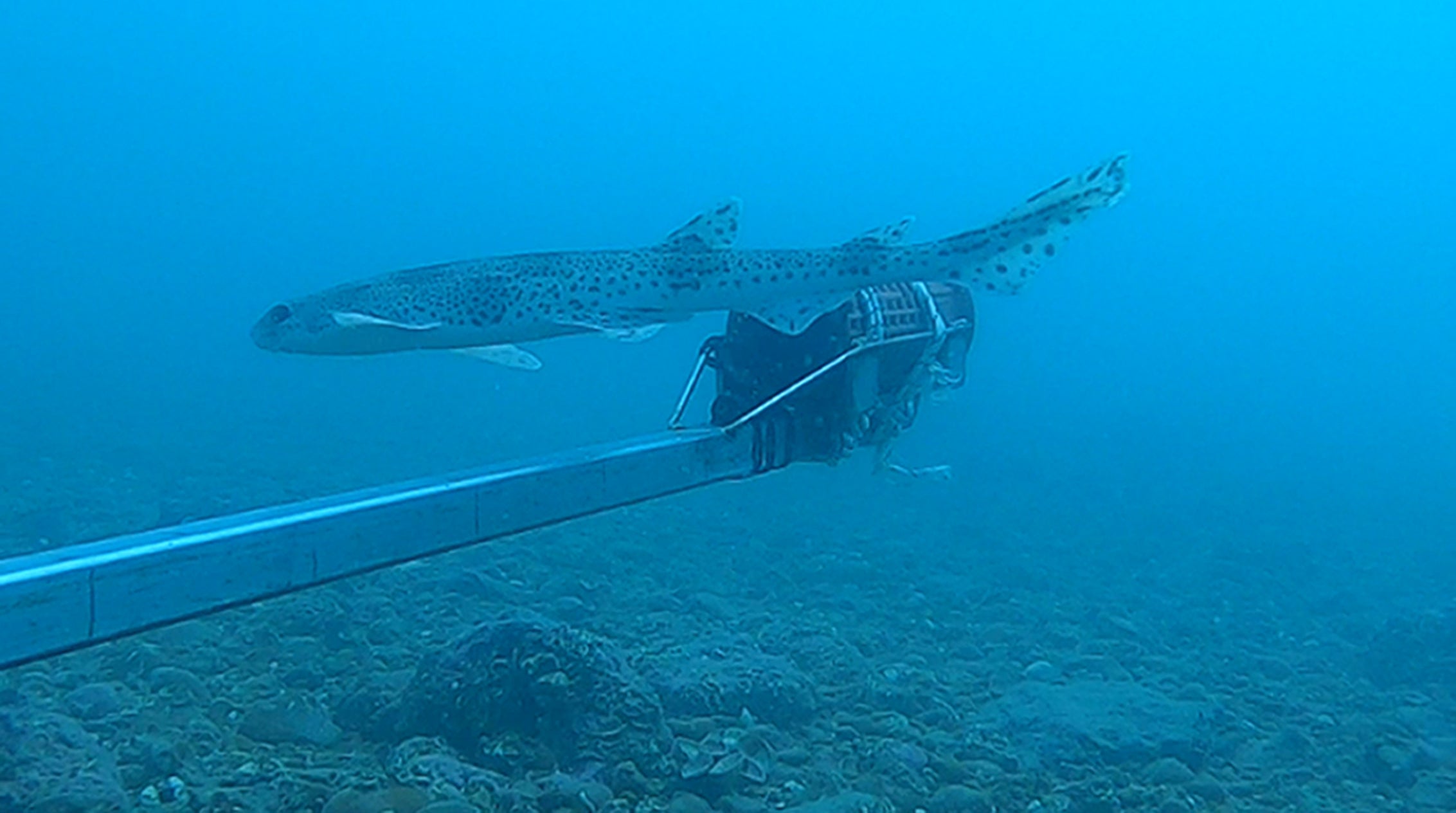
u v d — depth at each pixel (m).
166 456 19.88
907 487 22.52
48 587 2.95
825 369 5.59
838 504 19.95
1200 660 11.87
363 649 9.09
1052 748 8.45
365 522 3.80
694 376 6.04
